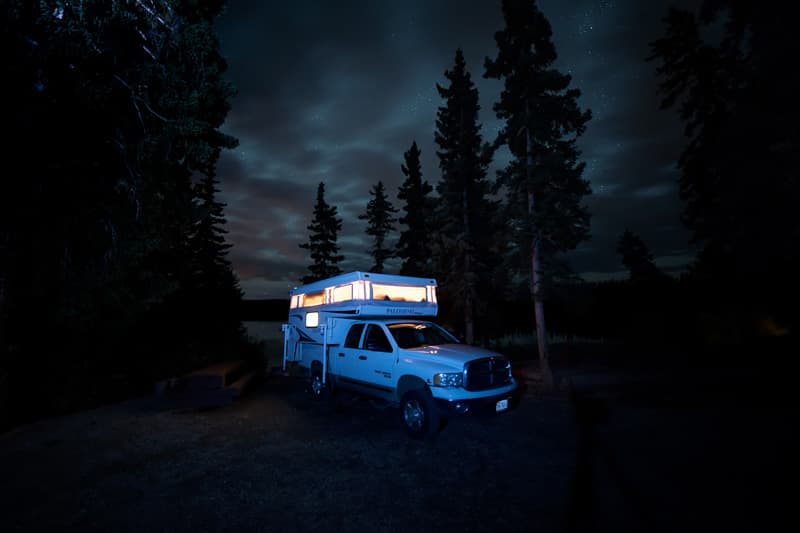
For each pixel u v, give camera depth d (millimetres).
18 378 8109
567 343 23891
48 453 5988
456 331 21141
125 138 8242
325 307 10453
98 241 8648
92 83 6863
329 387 9570
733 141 13398
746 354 14391
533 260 12555
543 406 8906
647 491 4508
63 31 6160
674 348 18688
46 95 6535
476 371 6621
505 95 13352
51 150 6934
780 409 7617
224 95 10516
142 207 9359
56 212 7602
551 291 11875
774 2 11859
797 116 11883
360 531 3779
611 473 5043
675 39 17391
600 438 6492
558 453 5863
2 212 6828
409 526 3861
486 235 18656
